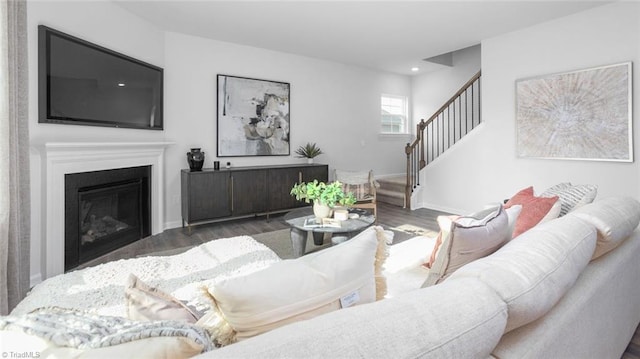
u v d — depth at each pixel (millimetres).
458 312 646
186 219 3930
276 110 4887
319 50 4812
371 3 3232
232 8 3355
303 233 2828
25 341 536
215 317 828
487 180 4363
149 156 3709
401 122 6684
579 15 3432
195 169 4016
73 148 2701
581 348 1038
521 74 3926
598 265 1291
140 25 3576
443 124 6047
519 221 1682
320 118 5398
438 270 1276
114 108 3201
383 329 554
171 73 4027
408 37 4199
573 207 1920
